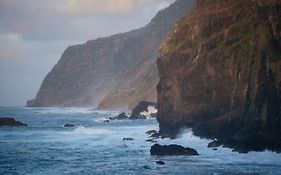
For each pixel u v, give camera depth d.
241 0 98.19
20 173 59.38
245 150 67.00
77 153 77.25
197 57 91.81
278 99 72.19
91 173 58.25
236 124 78.25
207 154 67.31
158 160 65.69
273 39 76.31
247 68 78.38
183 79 92.19
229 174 53.38
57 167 63.47
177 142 83.31
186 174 54.50
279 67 73.38
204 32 97.25
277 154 64.12
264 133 70.75
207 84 88.62
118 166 62.53
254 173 53.47
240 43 85.56
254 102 74.56
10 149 84.19
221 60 87.12
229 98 84.19
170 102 96.00
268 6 78.69
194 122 89.44
